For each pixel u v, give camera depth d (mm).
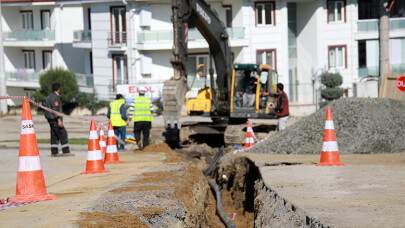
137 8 42469
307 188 9469
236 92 22375
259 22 44562
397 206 7672
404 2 49375
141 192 9070
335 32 45812
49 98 17156
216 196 14672
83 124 35594
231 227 11922
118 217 7254
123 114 19641
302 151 15219
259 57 44875
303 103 46656
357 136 14992
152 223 7582
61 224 6785
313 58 45938
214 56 21781
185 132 22422
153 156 16484
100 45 45156
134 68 42844
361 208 7594
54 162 15375
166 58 43188
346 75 46438
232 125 22016
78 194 9141
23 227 6684
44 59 53750
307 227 7070
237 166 14875
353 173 11031
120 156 16641
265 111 22109
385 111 15492
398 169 11430
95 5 44906
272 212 8672
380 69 38656
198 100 22812
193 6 19531
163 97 18625
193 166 14500
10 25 54906
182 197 9445
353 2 46094
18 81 53594
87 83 47125
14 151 20047
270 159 13914
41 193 8625
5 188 10562
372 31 46094
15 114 41719
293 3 47031
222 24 21469
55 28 51250
